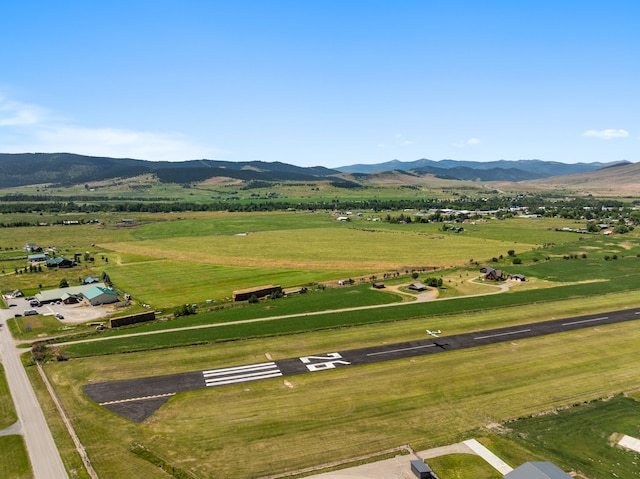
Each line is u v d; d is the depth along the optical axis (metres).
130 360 84.56
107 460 56.03
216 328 101.19
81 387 74.62
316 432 61.44
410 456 56.38
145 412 66.75
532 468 49.50
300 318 107.50
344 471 53.72
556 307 115.25
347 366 81.25
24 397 71.94
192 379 76.69
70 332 103.50
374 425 63.06
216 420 64.50
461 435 60.84
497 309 113.94
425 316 108.38
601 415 65.75
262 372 79.06
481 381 75.62
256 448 58.12
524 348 88.88
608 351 87.38
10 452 57.81
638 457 56.59
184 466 54.78
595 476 52.97
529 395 71.25
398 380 75.88
